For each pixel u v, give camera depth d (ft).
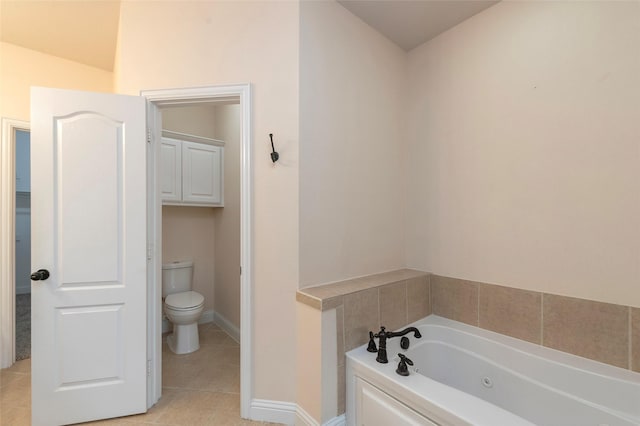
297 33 5.58
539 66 5.38
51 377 5.41
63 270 5.47
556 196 5.19
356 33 6.56
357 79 6.59
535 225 5.45
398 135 7.52
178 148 9.68
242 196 5.76
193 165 10.00
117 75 6.90
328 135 6.06
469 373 5.84
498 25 5.96
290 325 5.57
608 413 4.26
